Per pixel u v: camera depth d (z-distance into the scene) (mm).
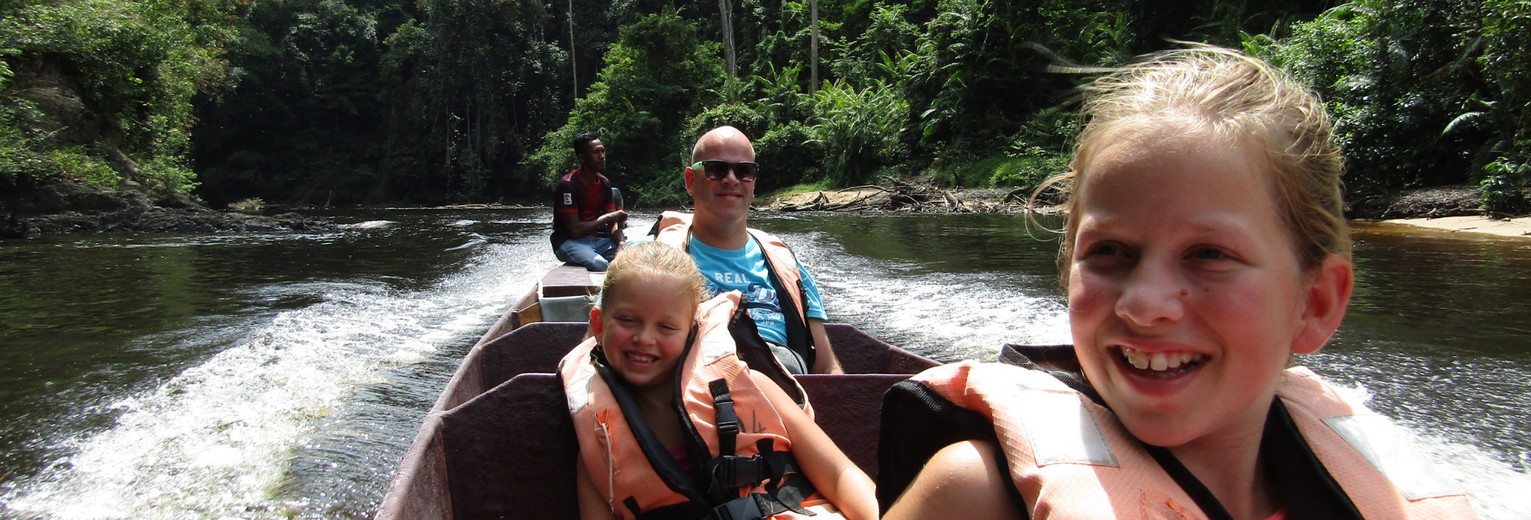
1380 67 15125
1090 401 871
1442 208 13477
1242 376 764
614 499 1729
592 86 37625
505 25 40156
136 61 18812
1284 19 19562
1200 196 751
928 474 888
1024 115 25828
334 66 43156
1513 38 12383
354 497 2873
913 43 32719
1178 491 804
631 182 34031
